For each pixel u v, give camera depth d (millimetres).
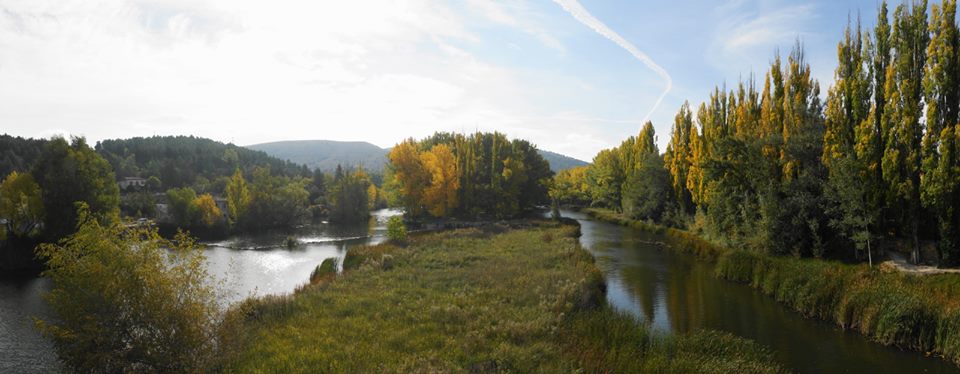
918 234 28188
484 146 85812
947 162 24484
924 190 25531
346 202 84750
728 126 48500
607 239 50500
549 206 118250
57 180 43125
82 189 44344
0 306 27250
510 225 61156
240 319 15336
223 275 35750
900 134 26828
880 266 26844
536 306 20266
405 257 33406
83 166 45906
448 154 72188
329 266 33906
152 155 170375
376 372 13242
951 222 25250
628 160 85250
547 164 89875
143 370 12141
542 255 33844
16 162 101688
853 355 17312
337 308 19922
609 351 15453
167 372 12094
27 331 22438
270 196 74312
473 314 19281
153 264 12375
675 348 16281
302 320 18328
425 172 72750
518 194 80562
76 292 11695
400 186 76062
